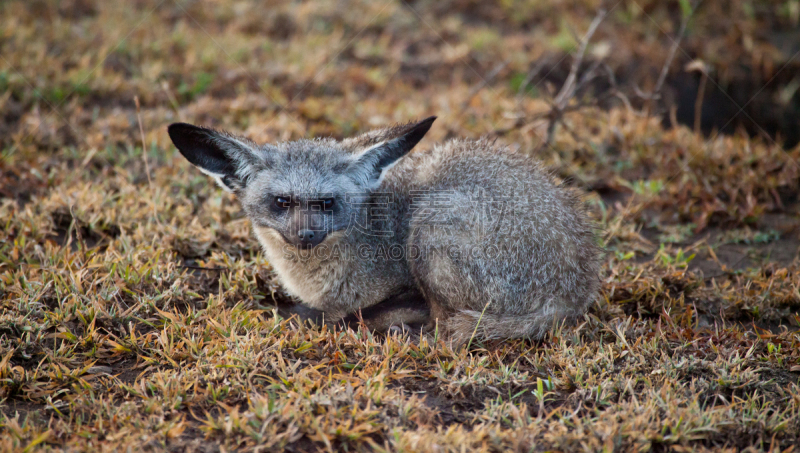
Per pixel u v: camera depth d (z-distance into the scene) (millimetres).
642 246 10969
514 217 8266
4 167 11672
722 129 16719
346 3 19547
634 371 7461
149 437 6105
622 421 6578
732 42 17906
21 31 15867
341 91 15750
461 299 8367
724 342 8156
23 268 8836
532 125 14016
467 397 7074
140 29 16953
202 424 6465
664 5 19203
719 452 6195
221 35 17453
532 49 18062
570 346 7961
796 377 7633
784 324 9102
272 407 6395
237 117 13984
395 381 7270
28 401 6785
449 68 17625
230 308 8648
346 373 7352
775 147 13375
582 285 8523
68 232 10125
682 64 17109
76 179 11547
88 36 16375
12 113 13523
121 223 10250
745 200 12008
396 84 16391
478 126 14188
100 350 7469
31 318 7809
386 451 5957
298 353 7629
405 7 20062
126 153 12734
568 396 7137
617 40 17875
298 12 18953
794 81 17156
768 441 6516
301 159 8805
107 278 8508
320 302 9078
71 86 14258
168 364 7391
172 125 8234
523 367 7711
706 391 7250
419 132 8531
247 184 8953
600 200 11570
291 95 15227
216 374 7020
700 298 9438
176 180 11539
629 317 8516
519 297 8383
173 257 9508
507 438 6227
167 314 7887
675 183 12609
